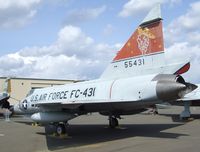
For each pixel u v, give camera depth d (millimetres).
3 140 12852
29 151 10266
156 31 12539
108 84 12977
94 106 13477
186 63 12062
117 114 15078
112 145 10648
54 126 15609
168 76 11305
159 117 22344
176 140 11062
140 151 9281
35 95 16672
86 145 10945
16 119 23750
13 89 37625
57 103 12125
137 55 13078
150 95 11258
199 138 11445
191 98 18516
